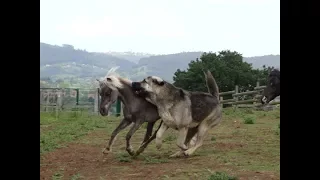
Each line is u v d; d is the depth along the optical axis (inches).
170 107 413.1
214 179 300.2
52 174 352.8
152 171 349.7
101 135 682.8
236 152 442.3
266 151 443.8
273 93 489.4
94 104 1183.6
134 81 424.8
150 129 442.0
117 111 1109.1
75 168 379.9
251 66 1664.6
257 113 965.8
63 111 1143.0
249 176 311.6
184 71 1628.9
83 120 943.7
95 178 329.7
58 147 527.2
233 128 692.7
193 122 428.5
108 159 428.8
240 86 1571.1
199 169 350.9
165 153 461.4
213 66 1560.0
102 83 431.2
